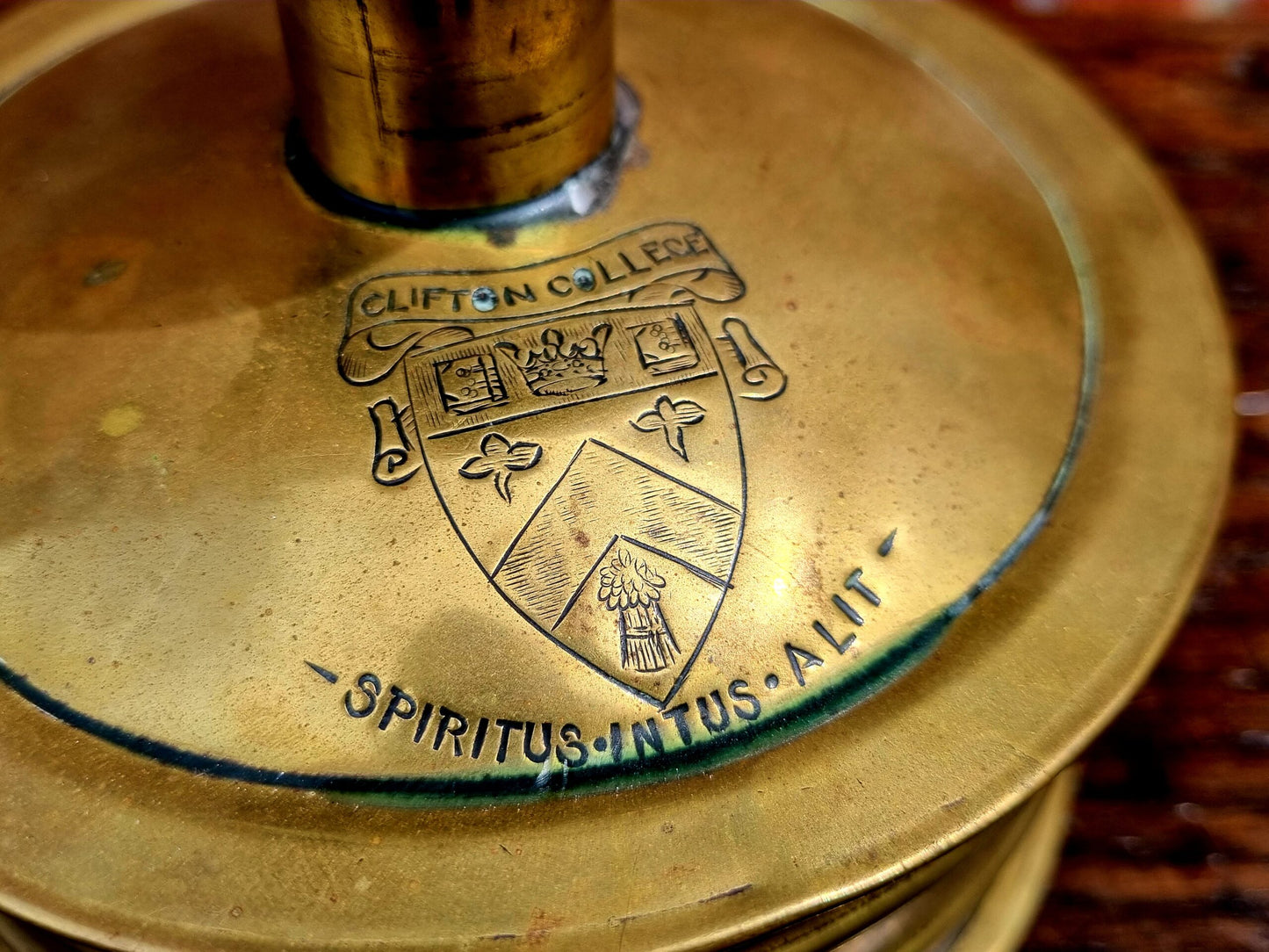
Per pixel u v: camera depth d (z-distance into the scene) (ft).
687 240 0.30
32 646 0.23
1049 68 0.38
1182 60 0.53
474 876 0.22
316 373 0.26
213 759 0.22
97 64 0.34
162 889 0.21
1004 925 0.35
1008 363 0.29
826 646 0.24
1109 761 0.38
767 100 0.34
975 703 0.24
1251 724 0.39
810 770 0.23
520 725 0.23
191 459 0.25
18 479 0.25
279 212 0.29
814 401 0.27
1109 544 0.27
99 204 0.30
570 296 0.28
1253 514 0.42
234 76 0.33
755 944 0.25
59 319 0.27
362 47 0.26
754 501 0.25
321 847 0.22
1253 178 0.50
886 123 0.34
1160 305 0.32
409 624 0.23
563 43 0.27
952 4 0.39
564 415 0.26
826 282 0.29
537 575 0.24
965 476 0.27
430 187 0.29
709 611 0.24
